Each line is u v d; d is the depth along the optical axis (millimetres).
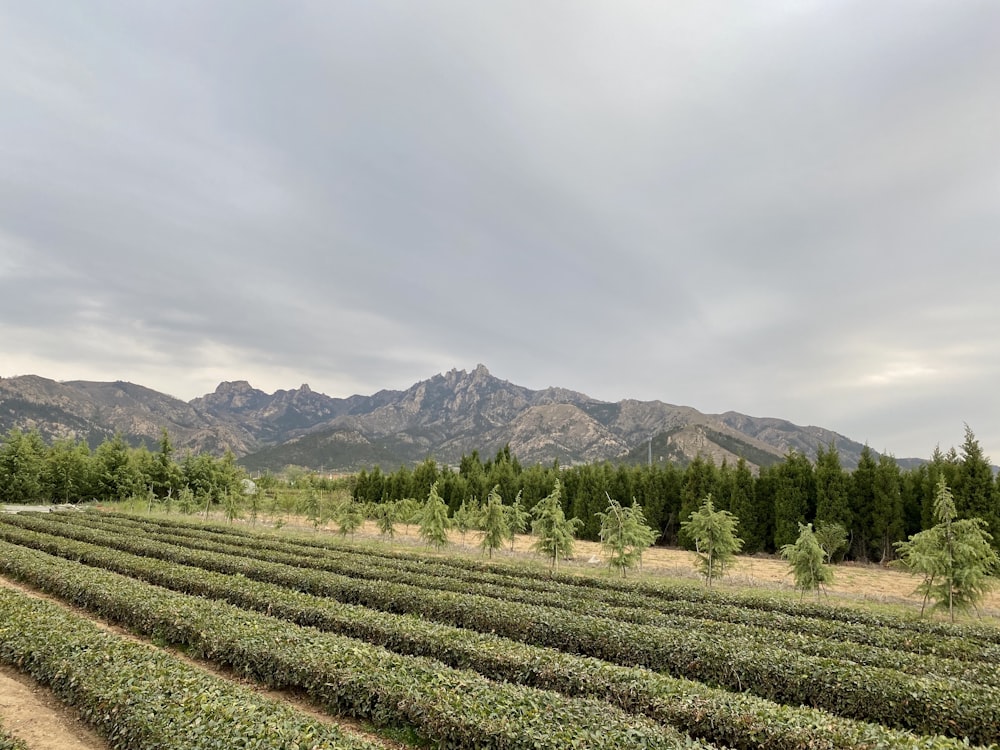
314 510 50062
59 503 71250
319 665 10430
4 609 13367
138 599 15555
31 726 9336
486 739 7855
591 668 10516
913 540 20906
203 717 7906
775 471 47219
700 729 8750
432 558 30234
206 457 83750
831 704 10516
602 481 55250
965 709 9352
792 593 25766
